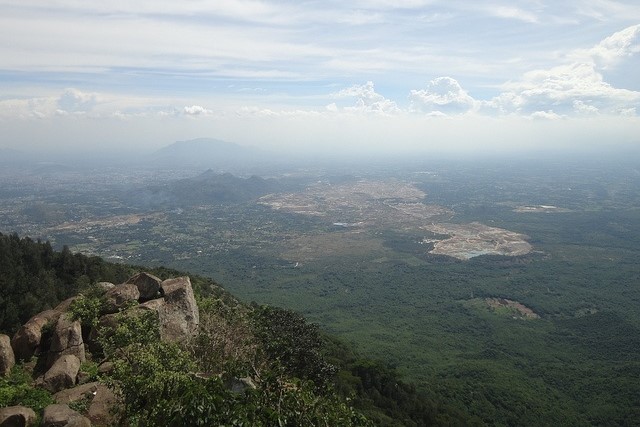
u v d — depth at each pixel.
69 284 37.81
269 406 11.81
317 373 27.62
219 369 18.66
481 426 43.75
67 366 17.44
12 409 13.94
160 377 13.16
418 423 40.28
